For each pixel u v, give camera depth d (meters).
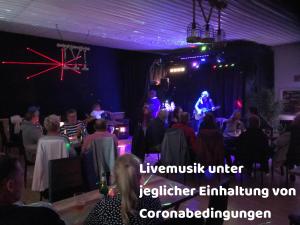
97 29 6.03
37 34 6.89
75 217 1.86
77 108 8.31
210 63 8.58
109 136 3.42
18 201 1.39
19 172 1.31
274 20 5.12
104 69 8.88
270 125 6.85
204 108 8.52
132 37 6.88
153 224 1.52
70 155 3.36
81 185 2.65
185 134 4.84
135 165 1.51
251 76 7.86
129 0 4.00
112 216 1.47
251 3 4.09
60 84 7.89
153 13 4.67
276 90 7.96
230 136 5.50
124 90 9.41
